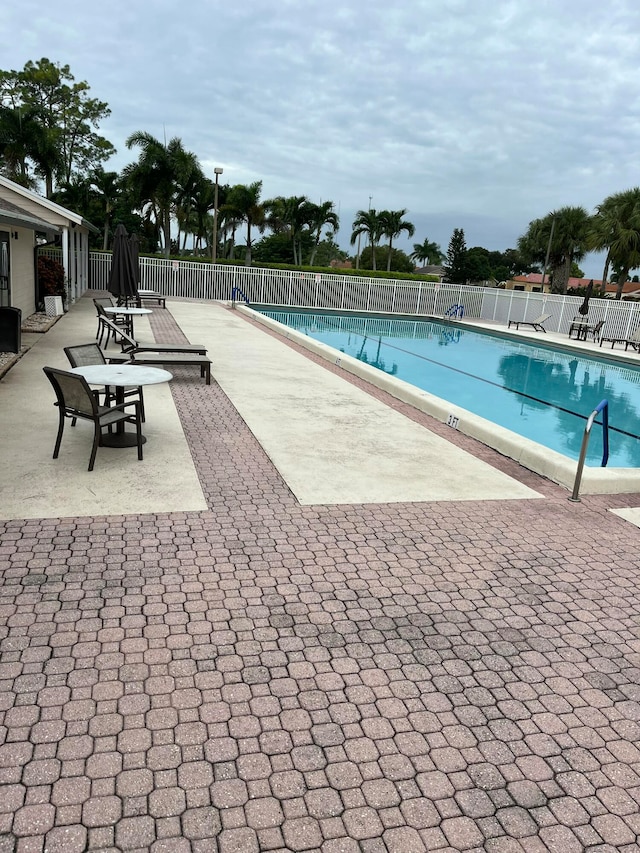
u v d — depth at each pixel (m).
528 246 49.41
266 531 4.64
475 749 2.68
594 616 3.85
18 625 3.24
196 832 2.17
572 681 3.20
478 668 3.24
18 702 2.71
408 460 6.68
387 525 4.95
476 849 2.21
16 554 3.98
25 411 7.27
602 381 16.02
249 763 2.49
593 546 4.88
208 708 2.78
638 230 35.84
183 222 40.66
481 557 4.53
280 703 2.85
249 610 3.57
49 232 14.36
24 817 2.17
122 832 2.15
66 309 18.25
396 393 10.01
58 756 2.44
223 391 9.34
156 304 24.06
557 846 2.25
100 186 46.03
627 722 2.93
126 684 2.88
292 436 7.21
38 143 34.31
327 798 2.37
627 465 9.01
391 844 2.20
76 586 3.66
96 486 5.21
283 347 14.49
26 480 5.22
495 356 19.55
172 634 3.28
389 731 2.74
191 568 3.99
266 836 2.18
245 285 29.81
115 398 6.64
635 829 2.34
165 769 2.43
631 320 24.05
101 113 51.22
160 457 6.08
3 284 13.08
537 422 11.44
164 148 35.44
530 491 6.04
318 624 3.50
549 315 25.80
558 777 2.57
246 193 38.19
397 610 3.72
